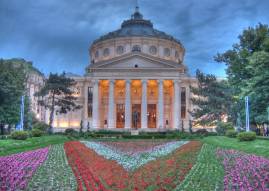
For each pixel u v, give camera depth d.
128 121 82.94
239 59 49.28
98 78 84.88
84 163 22.91
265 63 40.34
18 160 23.75
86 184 15.55
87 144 42.31
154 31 103.31
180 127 83.75
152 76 84.12
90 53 108.56
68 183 15.74
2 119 58.09
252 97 43.81
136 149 35.97
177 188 14.91
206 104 68.44
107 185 15.54
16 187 14.77
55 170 19.75
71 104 80.25
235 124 62.97
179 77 84.31
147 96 90.94
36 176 17.62
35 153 29.06
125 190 14.40
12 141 39.53
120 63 85.50
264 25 49.53
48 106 79.31
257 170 19.58
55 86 77.56
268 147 31.31
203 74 71.50
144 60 85.44
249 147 33.22
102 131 71.94
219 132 62.44
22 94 63.31
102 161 24.33
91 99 93.12
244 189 14.52
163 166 21.55
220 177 17.50
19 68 72.62
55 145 39.94
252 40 49.28
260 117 45.94
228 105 65.56
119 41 97.88
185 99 90.81
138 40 96.88
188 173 18.94
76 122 94.69
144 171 19.47
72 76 98.44
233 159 25.23
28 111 73.94
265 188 14.64
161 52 98.12
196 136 59.16
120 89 92.12
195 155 28.66
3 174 17.58
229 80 52.28
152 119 90.75
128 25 106.62
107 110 90.94
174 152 31.84
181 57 105.81
